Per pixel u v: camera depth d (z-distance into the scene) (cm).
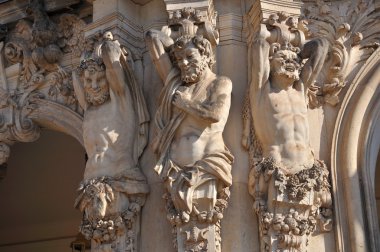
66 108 1728
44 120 1753
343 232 1455
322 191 1452
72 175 2289
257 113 1455
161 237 1446
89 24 1645
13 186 2317
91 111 1546
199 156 1416
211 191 1397
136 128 1531
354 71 1595
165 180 1416
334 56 1578
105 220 1451
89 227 1458
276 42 1504
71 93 1731
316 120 1547
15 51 1808
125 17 1606
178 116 1450
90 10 1761
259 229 1417
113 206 1452
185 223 1397
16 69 1802
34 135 1769
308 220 1415
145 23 1627
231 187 1448
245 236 1420
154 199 1479
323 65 1578
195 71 1459
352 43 1608
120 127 1512
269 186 1409
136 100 1546
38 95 1769
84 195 1461
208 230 1391
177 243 1396
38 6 1773
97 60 1549
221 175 1405
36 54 1756
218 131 1443
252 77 1474
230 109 1501
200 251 1380
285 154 1427
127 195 1467
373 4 1647
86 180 1484
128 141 1510
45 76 1780
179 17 1524
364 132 1532
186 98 1442
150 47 1498
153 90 1565
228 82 1462
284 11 1541
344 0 1652
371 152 1535
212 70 1531
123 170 1480
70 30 1778
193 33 1510
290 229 1391
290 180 1399
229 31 1573
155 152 1474
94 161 1495
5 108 1788
